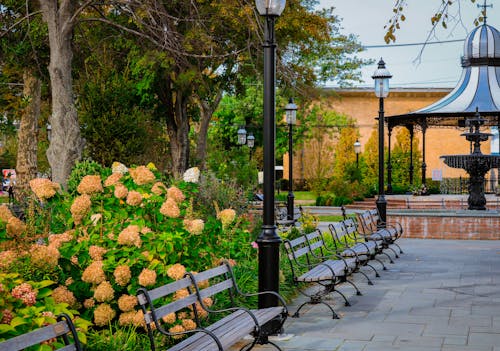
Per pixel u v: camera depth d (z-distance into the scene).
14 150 42.84
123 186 7.42
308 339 7.24
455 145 51.31
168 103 27.39
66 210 7.44
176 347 5.38
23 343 3.89
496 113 27.73
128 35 24.20
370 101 53.19
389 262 13.86
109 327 6.69
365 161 41.62
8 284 5.18
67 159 17.95
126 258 6.80
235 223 10.21
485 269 12.77
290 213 20.89
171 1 22.28
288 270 10.67
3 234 6.64
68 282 6.71
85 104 20.09
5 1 21.66
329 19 24.89
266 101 7.40
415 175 39.28
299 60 25.97
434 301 9.45
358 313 8.61
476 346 6.89
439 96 52.22
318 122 50.50
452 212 21.33
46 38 21.75
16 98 24.30
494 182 39.47
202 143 31.12
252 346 6.26
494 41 29.03
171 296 6.78
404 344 7.00
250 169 29.83
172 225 7.18
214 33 22.47
